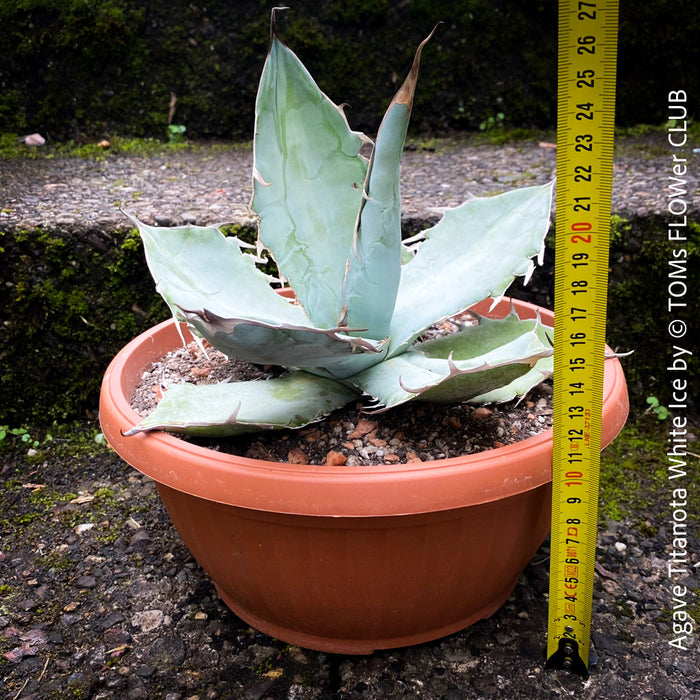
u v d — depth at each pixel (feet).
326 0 2.50
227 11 2.49
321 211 1.18
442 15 2.52
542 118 2.63
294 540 1.06
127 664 1.24
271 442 1.15
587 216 0.97
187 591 1.38
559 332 1.02
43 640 1.28
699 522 1.53
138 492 1.64
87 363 1.83
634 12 2.44
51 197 1.95
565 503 1.10
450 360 0.97
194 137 2.61
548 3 2.49
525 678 1.20
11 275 1.75
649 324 1.82
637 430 1.81
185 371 1.35
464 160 2.35
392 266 1.10
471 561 1.11
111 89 2.51
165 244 1.16
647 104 2.55
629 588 1.38
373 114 2.61
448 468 1.00
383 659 1.24
